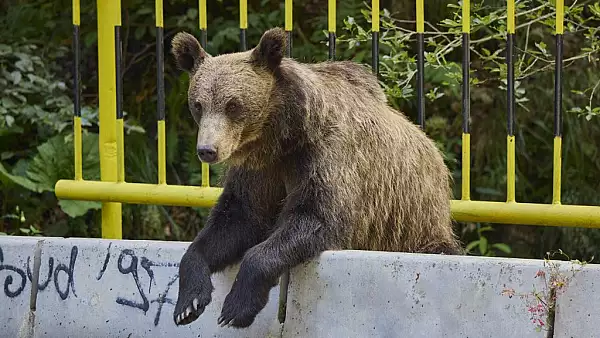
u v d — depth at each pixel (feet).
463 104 34.88
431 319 26.99
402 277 27.45
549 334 25.64
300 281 28.81
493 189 55.47
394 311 27.45
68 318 31.53
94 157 53.62
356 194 30.14
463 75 34.73
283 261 28.27
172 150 58.03
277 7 59.93
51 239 32.24
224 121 28.71
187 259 29.27
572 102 53.42
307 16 59.72
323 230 28.94
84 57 61.41
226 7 60.49
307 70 30.71
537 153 56.13
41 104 57.77
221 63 29.71
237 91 28.91
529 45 53.26
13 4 62.13
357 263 28.02
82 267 31.55
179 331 30.12
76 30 38.96
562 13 33.55
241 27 37.11
